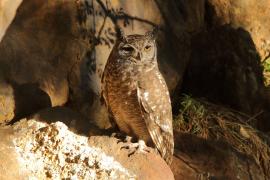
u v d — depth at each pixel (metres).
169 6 11.31
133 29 10.05
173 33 11.19
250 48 13.15
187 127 11.41
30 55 8.27
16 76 8.04
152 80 7.89
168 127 8.19
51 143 7.61
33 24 8.45
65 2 8.81
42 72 8.37
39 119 7.91
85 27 9.00
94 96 9.01
